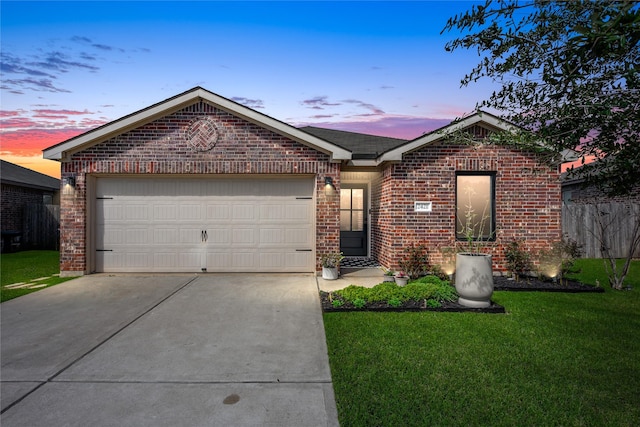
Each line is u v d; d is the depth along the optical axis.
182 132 8.90
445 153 8.98
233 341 4.73
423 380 3.59
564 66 2.39
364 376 3.67
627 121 2.38
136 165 8.85
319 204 9.02
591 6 2.14
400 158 8.72
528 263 8.74
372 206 11.76
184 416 3.01
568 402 3.21
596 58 2.31
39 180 18.78
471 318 5.62
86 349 4.46
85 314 5.91
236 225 9.35
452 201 8.98
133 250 9.26
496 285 7.78
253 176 9.27
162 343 4.66
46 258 13.02
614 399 3.27
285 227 9.40
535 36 2.53
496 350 4.35
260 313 5.96
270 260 9.39
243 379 3.67
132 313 5.96
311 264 9.42
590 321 5.49
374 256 11.45
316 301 6.71
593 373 3.78
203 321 5.55
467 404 3.17
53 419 2.96
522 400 3.25
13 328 5.23
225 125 8.95
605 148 2.57
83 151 8.85
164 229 9.28
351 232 11.99
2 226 15.70
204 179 9.32
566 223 12.73
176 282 8.30
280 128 8.77
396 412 3.04
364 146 10.88
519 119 2.90
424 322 5.40
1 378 3.69
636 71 2.09
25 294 7.21
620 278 7.79
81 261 8.95
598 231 12.77
